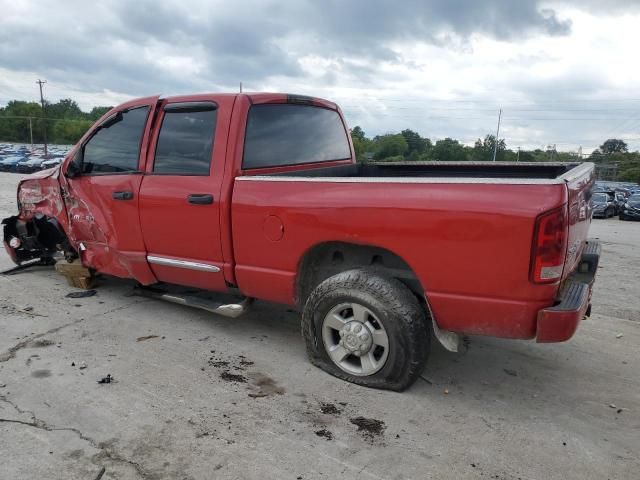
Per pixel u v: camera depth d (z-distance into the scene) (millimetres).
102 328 4461
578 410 3279
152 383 3502
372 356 3432
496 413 3219
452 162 5098
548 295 2844
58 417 3064
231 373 3674
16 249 5996
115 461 2678
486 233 2869
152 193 4203
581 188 3152
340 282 3395
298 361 3881
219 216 3846
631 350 4246
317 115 4824
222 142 3875
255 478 2572
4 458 2686
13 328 4434
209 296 4566
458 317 3096
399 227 3121
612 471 2676
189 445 2818
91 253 4988
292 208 3504
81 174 4809
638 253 9867
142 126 4363
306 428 3002
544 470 2676
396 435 2955
